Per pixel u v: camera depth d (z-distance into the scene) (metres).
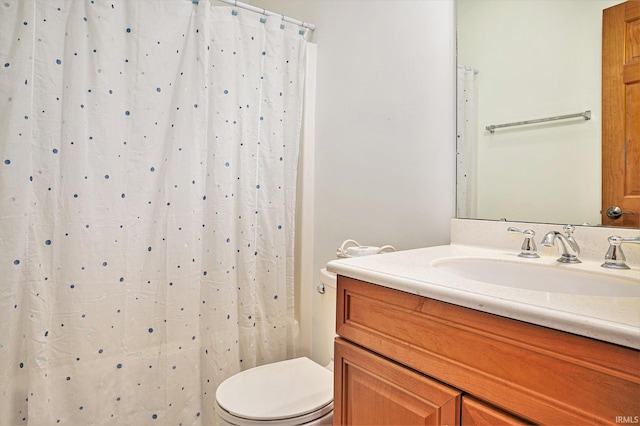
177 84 1.47
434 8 1.30
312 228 1.87
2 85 1.18
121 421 1.38
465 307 0.66
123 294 1.39
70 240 1.29
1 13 1.18
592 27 0.97
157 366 1.45
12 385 1.22
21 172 1.20
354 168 1.62
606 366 0.50
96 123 1.33
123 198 1.39
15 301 1.20
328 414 1.12
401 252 1.10
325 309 1.37
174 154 1.46
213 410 1.54
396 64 1.43
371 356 0.84
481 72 1.19
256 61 1.66
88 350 1.32
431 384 0.71
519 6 1.11
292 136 1.77
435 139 1.30
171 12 1.46
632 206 0.90
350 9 1.64
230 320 1.58
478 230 1.18
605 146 0.95
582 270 0.84
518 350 0.59
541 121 1.07
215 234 1.55
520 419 0.59
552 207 1.05
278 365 1.38
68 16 1.29
